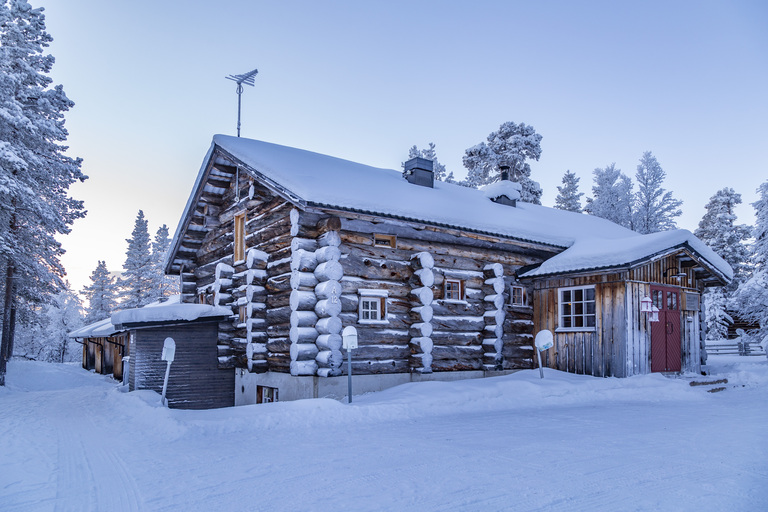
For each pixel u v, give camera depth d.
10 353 28.44
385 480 5.72
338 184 13.20
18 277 24.48
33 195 22.69
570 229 18.56
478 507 4.81
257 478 5.91
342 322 12.37
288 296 12.84
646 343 15.02
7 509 5.04
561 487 5.39
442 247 14.64
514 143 39.12
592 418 9.75
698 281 17.72
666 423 9.14
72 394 18.23
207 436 8.55
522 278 16.44
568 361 15.60
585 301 15.52
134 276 47.69
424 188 17.25
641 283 15.09
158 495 5.39
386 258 13.49
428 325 13.49
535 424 9.17
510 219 16.70
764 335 27.52
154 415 9.88
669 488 5.34
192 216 18.47
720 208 43.31
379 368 12.97
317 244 12.65
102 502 5.22
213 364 15.10
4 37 24.91
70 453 7.59
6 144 21.47
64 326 55.09
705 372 17.19
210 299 17.80
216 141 15.62
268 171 13.09
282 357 12.77
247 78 19.66
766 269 25.91
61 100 27.80
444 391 11.75
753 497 5.04
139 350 14.17
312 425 9.27
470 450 7.11
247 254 14.30
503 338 15.14
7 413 12.48
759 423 9.06
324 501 5.05
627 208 35.31
